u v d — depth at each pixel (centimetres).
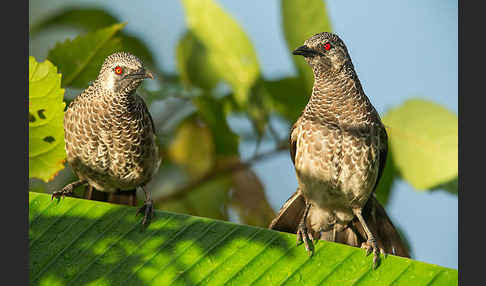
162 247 707
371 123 1008
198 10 1116
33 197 734
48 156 747
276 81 1113
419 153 1028
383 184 1062
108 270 691
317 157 1001
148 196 1066
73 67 972
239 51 1119
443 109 1033
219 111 1120
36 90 736
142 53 1151
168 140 1128
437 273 685
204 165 1129
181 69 1121
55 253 701
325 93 1014
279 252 705
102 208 735
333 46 1014
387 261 703
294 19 1092
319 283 692
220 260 698
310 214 1091
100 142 1008
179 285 680
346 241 1116
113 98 988
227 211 1138
